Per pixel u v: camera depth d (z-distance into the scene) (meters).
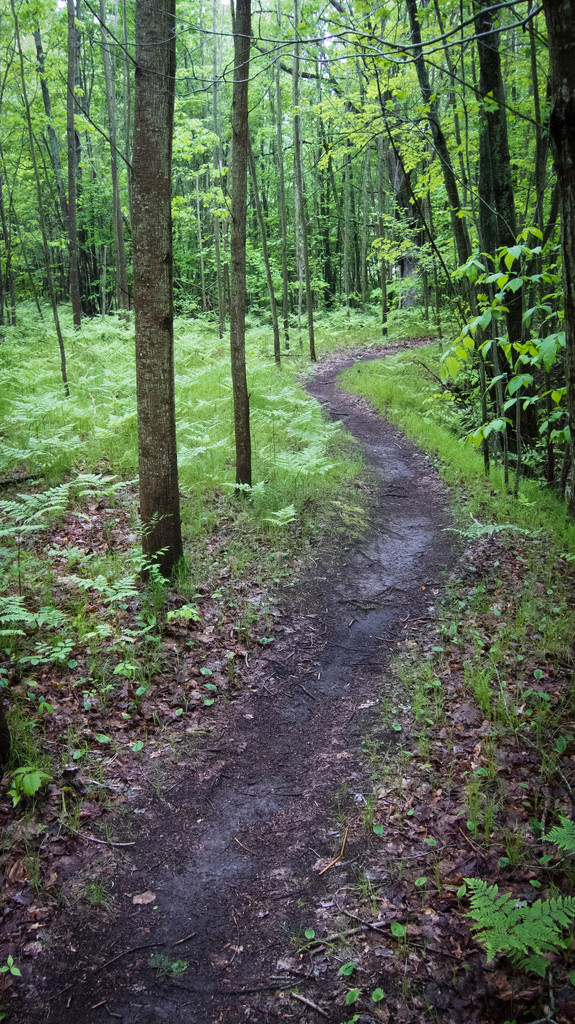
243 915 3.00
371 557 6.93
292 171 27.05
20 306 23.62
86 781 3.72
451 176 9.02
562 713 4.11
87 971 2.72
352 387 13.93
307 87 20.73
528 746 3.86
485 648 5.04
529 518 7.41
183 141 12.90
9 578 5.44
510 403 5.16
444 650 5.11
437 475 9.28
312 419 10.52
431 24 9.98
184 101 21.31
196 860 3.31
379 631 5.58
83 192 23.50
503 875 3.02
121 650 4.84
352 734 4.26
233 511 7.39
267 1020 2.52
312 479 8.49
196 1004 2.60
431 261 15.66
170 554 5.88
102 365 13.09
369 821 3.47
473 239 11.85
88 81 23.22
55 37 16.22
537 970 2.37
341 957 2.75
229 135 19.56
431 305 20.53
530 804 3.43
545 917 2.50
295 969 2.72
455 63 9.10
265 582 6.15
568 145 2.08
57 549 6.13
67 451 8.15
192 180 26.92
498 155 8.69
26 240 22.69
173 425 5.70
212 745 4.16
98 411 10.07
